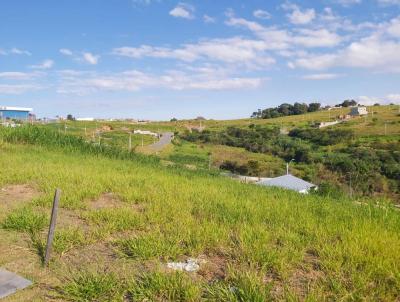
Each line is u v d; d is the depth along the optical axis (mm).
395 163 60844
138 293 4156
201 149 91688
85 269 4820
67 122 119438
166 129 141000
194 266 4914
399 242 5562
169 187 10156
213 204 8242
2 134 19859
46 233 6141
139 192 9250
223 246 5586
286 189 12883
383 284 4184
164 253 5230
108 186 9938
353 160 63906
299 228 6547
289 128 130250
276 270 4715
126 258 5191
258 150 91312
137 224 6559
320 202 9375
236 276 4426
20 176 10570
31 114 75062
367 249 5238
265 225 6598
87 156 18188
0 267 4895
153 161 21141
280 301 3850
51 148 19516
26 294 4234
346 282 4309
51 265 4973
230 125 156875
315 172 61719
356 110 156625
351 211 8172
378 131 108375
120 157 20438
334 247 5418
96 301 4102
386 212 7867
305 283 4410
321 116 167500
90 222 6770
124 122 166500
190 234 5895
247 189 11398
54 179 10359
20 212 6895
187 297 4008
